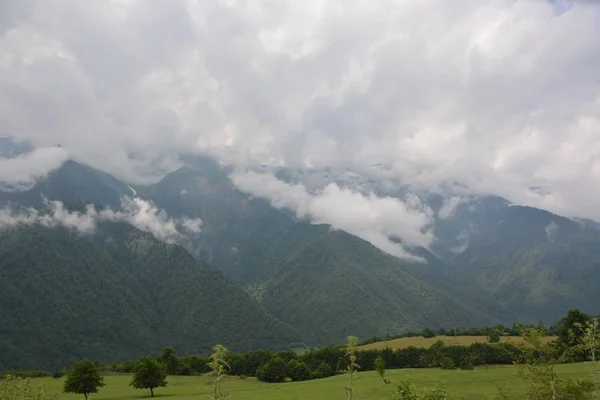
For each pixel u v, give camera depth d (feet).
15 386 72.84
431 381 302.66
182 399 297.94
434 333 629.51
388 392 281.54
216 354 73.82
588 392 64.03
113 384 395.75
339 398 270.05
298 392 306.76
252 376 465.06
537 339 67.41
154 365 329.11
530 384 67.62
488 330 583.99
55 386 361.92
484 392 217.36
